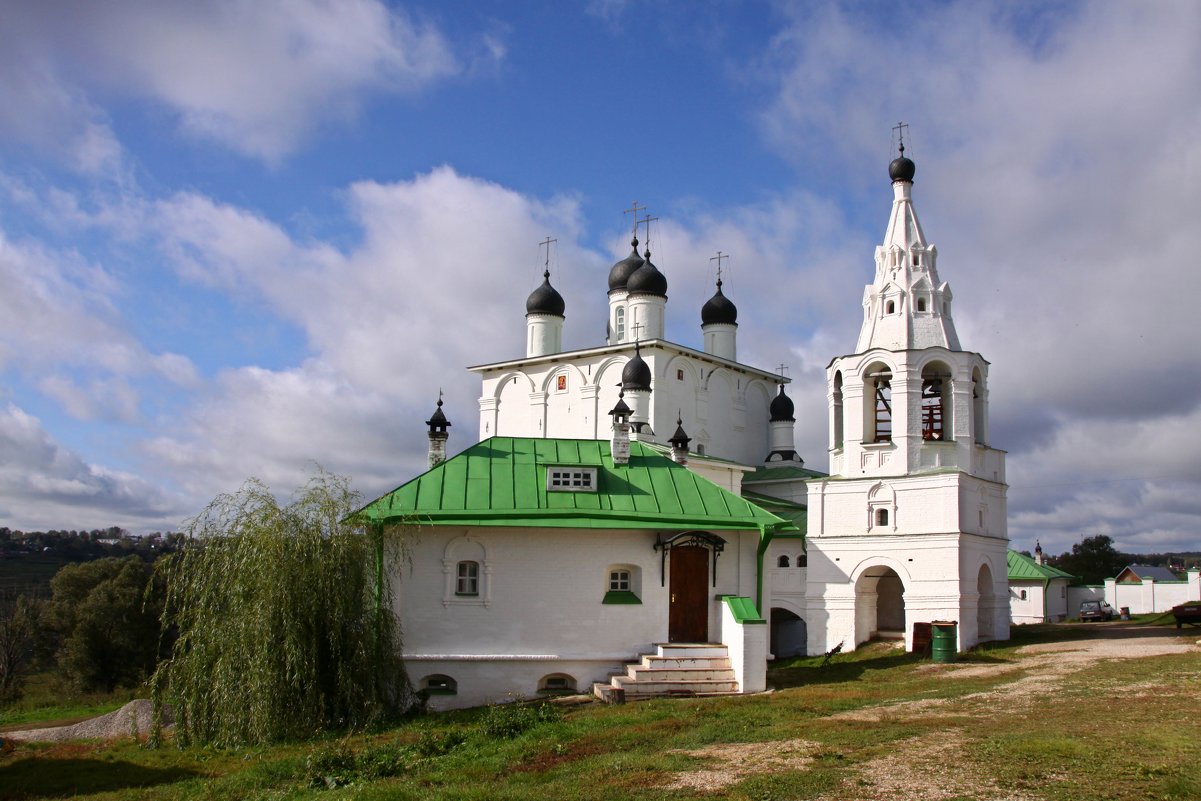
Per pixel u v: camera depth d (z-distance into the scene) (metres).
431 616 26.20
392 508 25.98
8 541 110.50
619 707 21.55
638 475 29.36
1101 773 12.23
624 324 50.53
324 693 21.72
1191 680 19.41
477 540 26.67
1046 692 19.42
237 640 21.02
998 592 35.69
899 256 36.44
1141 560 128.50
